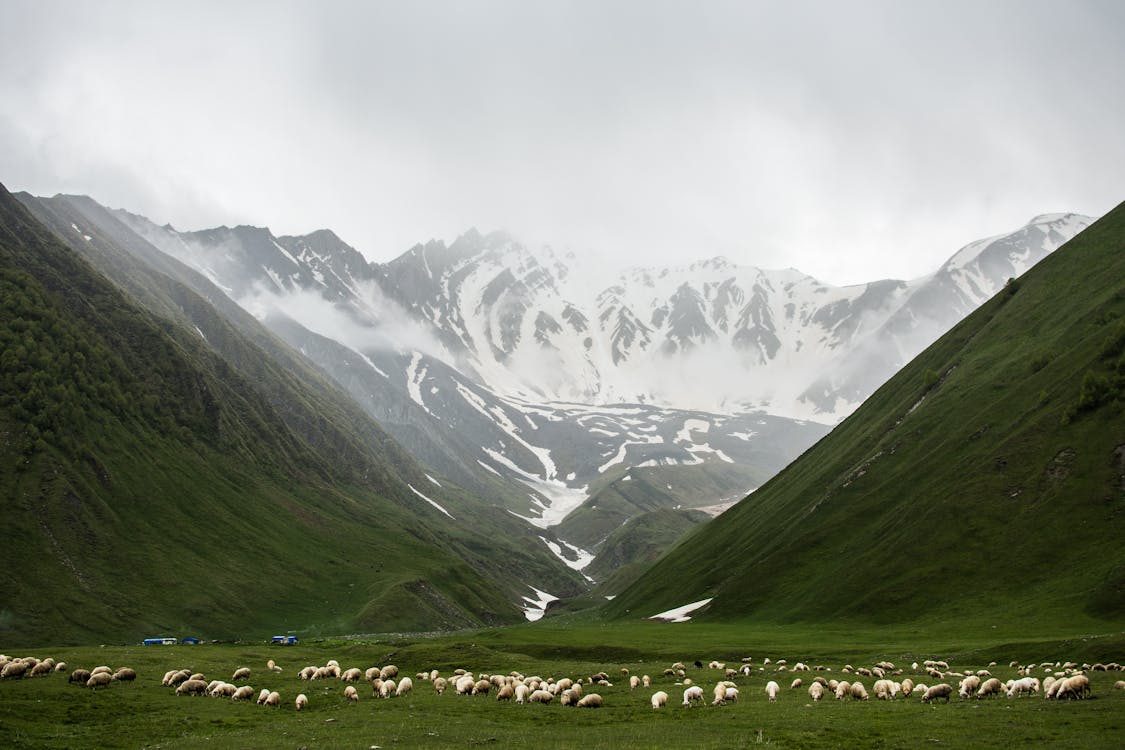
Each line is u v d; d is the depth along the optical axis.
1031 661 68.38
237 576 196.62
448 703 54.91
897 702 48.66
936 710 42.94
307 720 48.88
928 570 111.31
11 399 196.00
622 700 56.03
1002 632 87.06
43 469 182.50
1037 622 87.56
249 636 173.00
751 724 42.00
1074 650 66.50
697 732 40.06
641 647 99.69
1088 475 108.12
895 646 86.75
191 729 46.94
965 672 64.38
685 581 178.25
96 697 55.84
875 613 108.31
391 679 71.50
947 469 133.00
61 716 49.66
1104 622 83.12
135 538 186.62
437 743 39.16
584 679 69.81
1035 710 40.19
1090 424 115.44
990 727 36.59
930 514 121.69
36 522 169.38
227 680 70.88
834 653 85.62
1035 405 130.38
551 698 55.06
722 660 89.00
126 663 76.12
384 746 38.38
